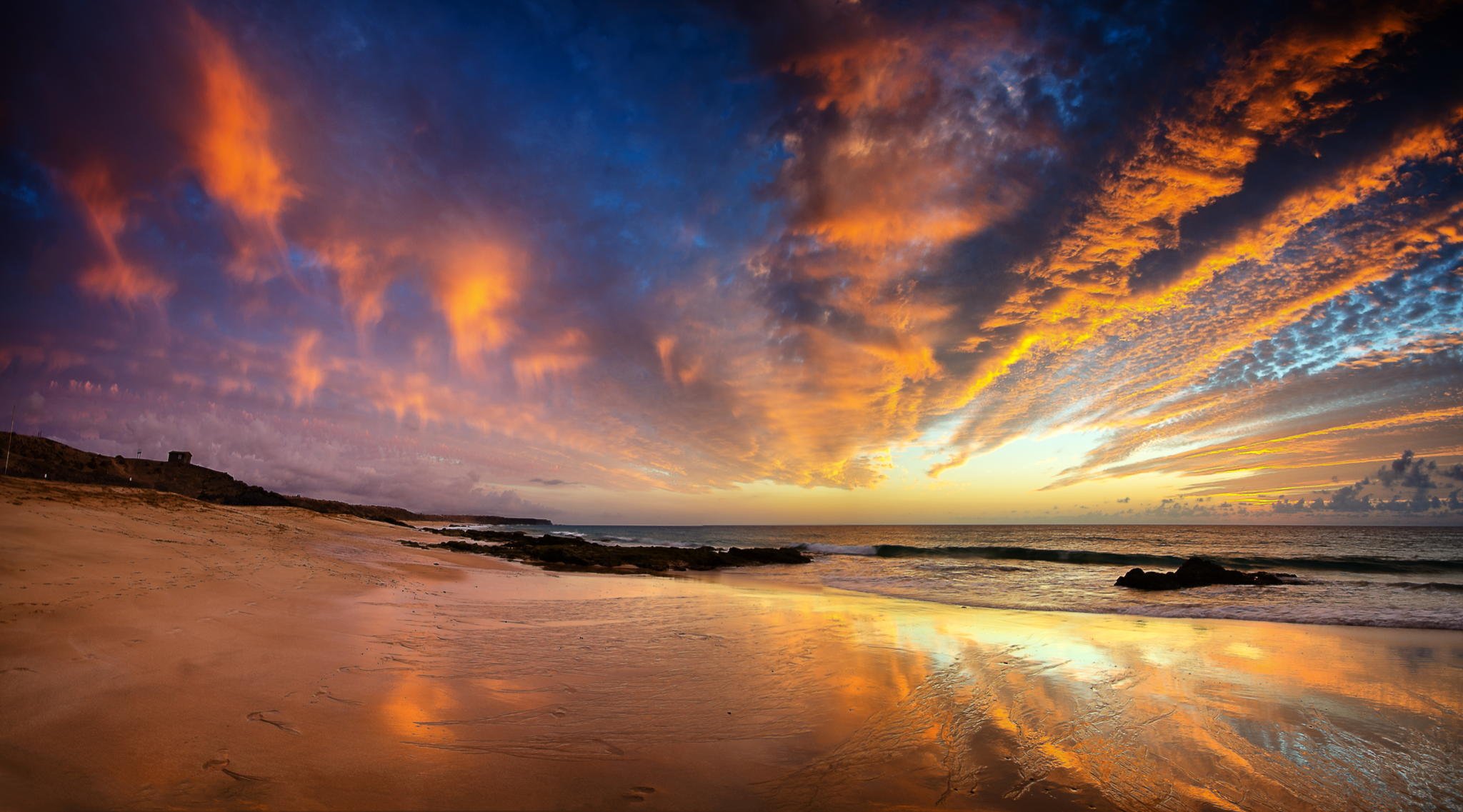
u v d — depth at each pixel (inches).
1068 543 2352.4
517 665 264.1
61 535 356.8
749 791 157.2
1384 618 488.7
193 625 243.9
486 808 131.6
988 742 203.0
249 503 1414.9
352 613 336.5
